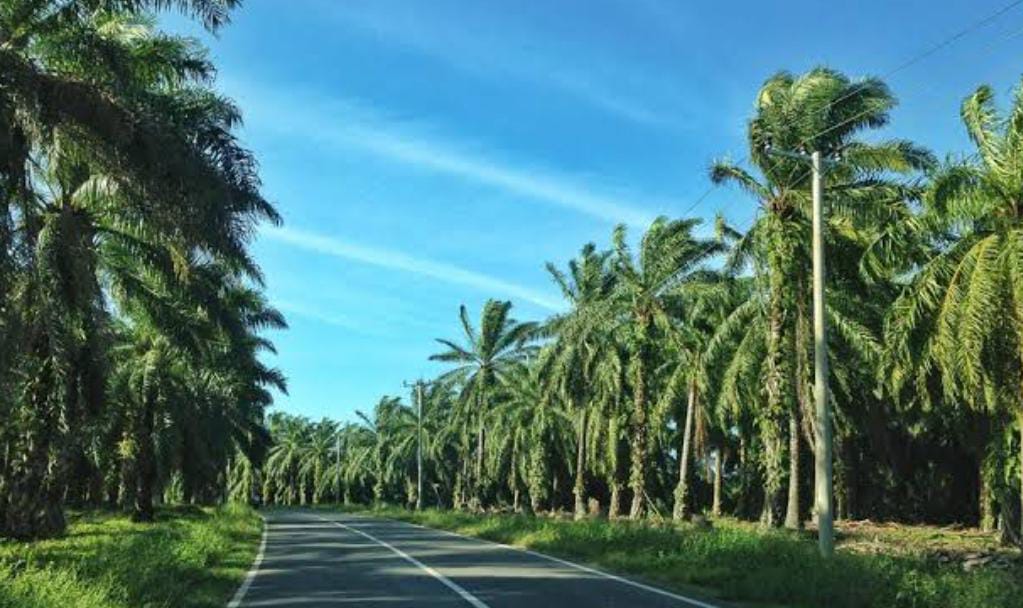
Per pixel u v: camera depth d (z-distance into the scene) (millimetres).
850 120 24562
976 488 47156
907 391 34188
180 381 40406
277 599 15539
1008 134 18484
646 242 35312
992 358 18500
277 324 46250
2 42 15562
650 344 35562
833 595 14289
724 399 34719
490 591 16656
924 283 19078
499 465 72375
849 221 27125
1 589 10320
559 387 45750
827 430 18500
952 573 14836
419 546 30188
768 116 25094
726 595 15617
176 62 17703
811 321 28219
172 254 19453
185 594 14758
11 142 15109
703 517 35500
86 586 11500
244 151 16859
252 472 114375
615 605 14617
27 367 21422
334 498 134250
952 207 18578
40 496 24750
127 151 15562
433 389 90312
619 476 52938
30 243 16359
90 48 15633
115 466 43875
